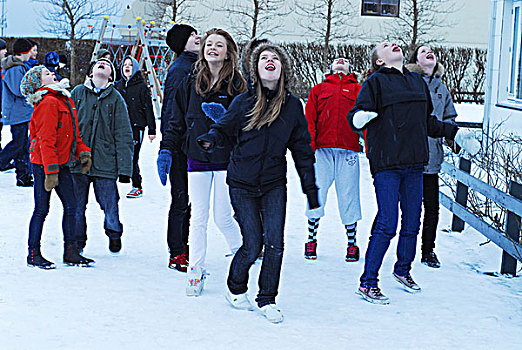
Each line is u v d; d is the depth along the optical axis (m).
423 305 4.77
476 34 25.81
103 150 5.72
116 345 3.91
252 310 4.58
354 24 25.39
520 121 10.90
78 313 4.41
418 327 4.33
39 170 5.36
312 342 4.03
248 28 25.30
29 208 7.68
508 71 11.70
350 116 4.82
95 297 4.74
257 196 4.43
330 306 4.70
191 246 4.93
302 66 25.41
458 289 5.15
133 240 6.43
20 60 9.02
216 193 5.06
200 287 4.87
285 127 4.36
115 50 22.64
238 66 5.14
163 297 4.80
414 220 5.04
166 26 22.56
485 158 7.49
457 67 25.73
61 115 5.30
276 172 4.41
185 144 5.01
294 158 4.59
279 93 4.32
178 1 25.36
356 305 4.73
